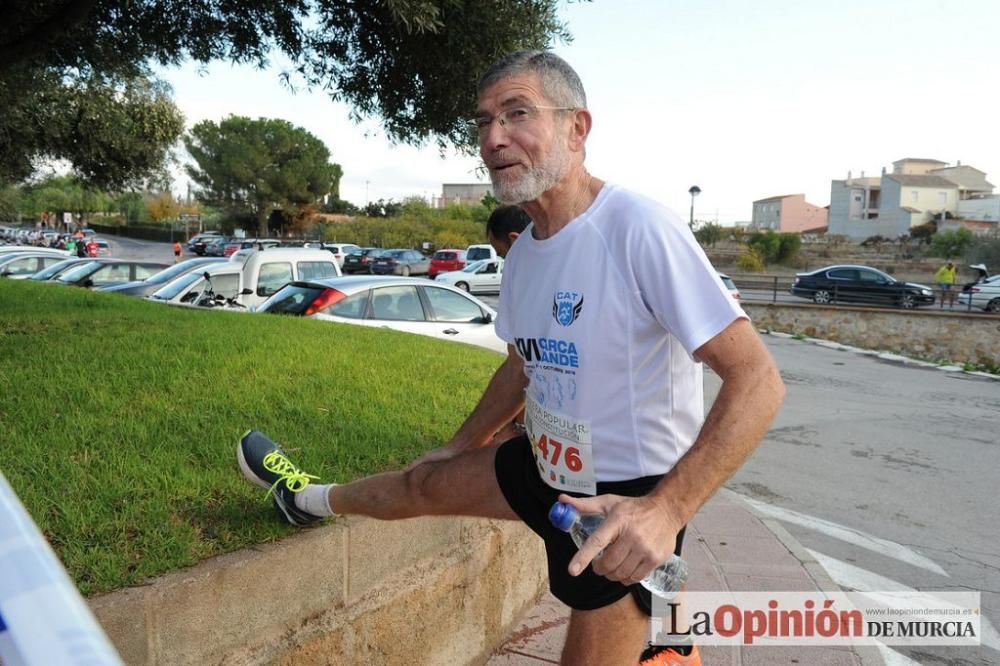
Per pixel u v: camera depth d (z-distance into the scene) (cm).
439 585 294
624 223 187
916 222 7462
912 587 442
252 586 231
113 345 509
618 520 162
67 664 66
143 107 1463
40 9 672
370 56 678
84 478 281
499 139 195
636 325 188
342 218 6919
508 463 226
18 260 1831
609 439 195
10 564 72
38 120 1321
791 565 428
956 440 848
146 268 1630
